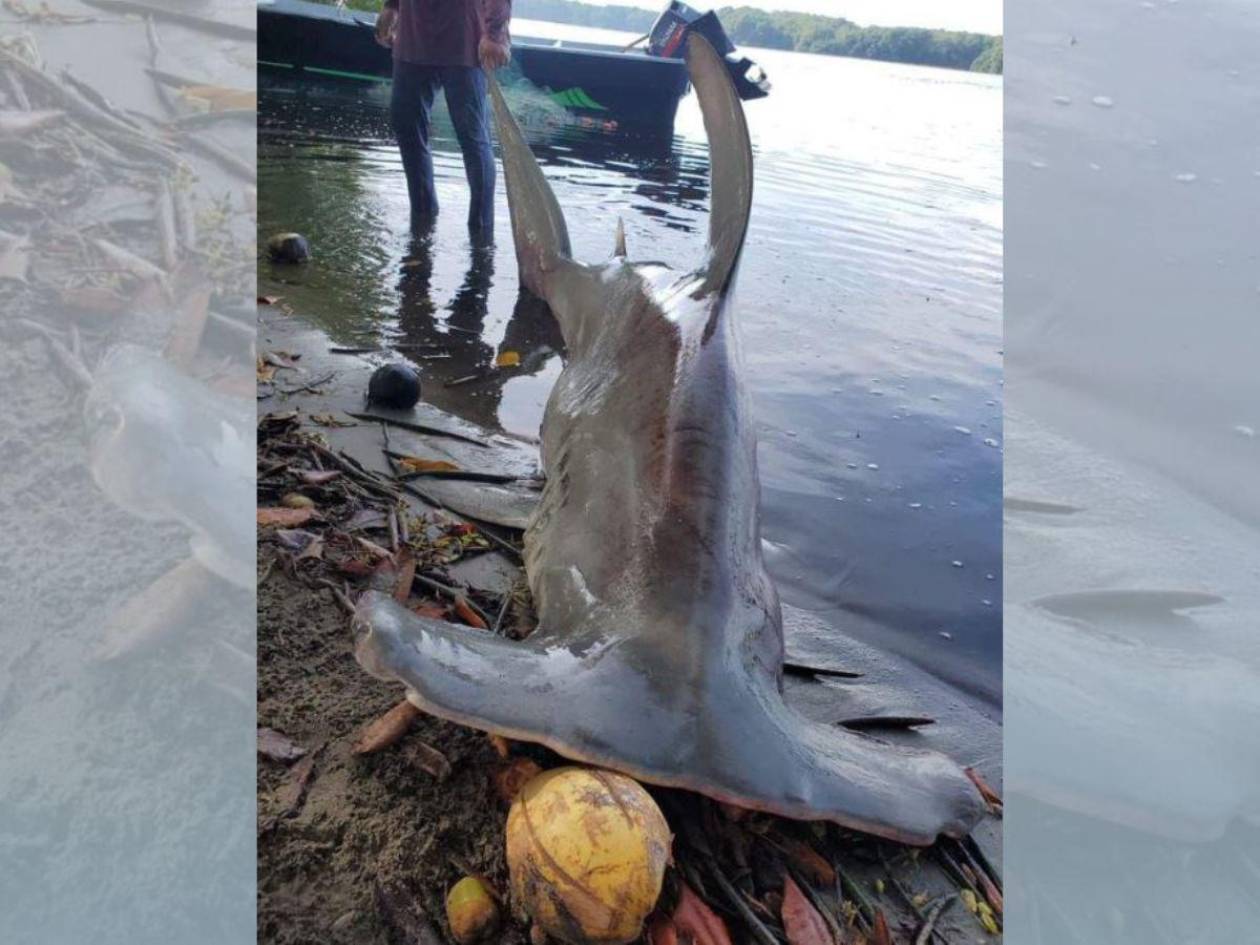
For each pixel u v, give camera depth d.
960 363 4.36
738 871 1.68
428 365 3.82
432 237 5.38
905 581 2.81
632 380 2.44
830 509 3.12
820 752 1.74
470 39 5.39
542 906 1.45
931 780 1.80
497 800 1.68
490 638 1.74
